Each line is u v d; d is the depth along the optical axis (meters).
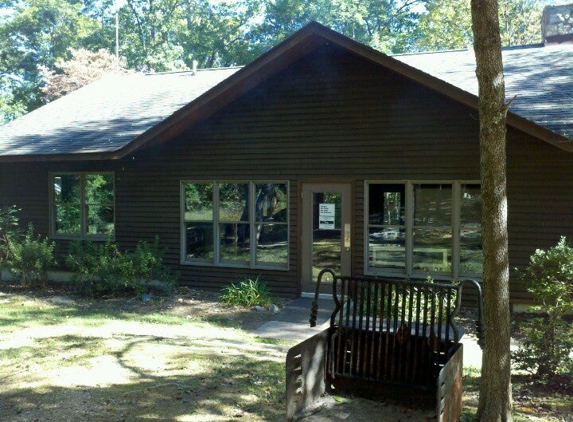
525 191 10.05
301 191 11.61
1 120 32.34
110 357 7.11
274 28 37.66
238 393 5.84
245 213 12.20
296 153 11.61
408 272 10.83
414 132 10.75
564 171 9.83
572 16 13.75
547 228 9.95
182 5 39.06
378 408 5.41
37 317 10.01
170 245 12.78
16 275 13.20
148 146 12.16
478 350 8.16
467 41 31.73
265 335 8.97
